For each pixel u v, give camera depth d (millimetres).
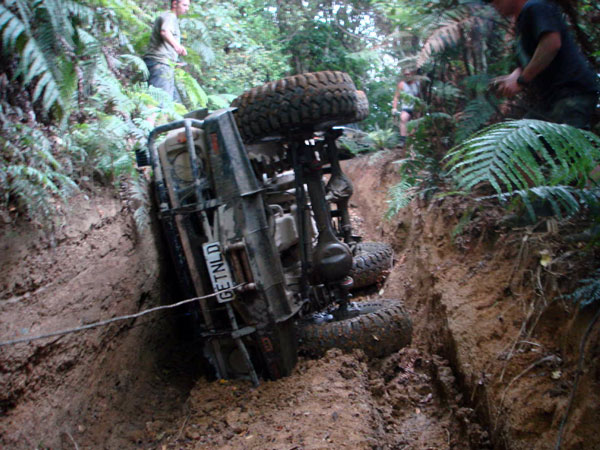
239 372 3762
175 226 3707
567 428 2303
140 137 4203
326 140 4242
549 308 2877
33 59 3197
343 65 11797
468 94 4633
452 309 3713
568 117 3242
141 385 3646
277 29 12625
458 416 3211
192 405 3477
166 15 6027
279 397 3404
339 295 4215
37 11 3240
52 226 2889
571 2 3434
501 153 2275
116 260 3523
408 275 5277
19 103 3357
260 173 4027
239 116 3590
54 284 2828
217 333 3668
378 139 7949
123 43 5137
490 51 4539
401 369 3982
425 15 4500
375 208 7570
